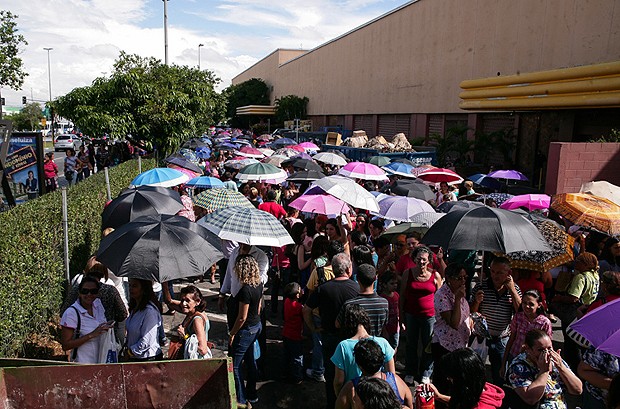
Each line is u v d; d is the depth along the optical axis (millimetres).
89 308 4938
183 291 5031
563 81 17359
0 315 5191
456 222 5234
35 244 6281
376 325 4934
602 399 4367
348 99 41656
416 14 29594
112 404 3689
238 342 5535
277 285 8672
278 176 12312
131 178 14594
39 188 14078
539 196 8984
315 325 6195
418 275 6113
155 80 20359
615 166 14070
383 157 16906
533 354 4145
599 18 16688
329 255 6316
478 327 5312
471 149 22719
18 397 3627
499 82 20625
